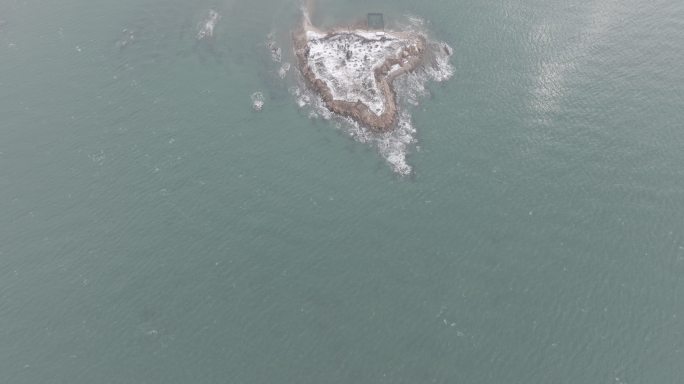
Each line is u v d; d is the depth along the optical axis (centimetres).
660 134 7931
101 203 7512
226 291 6625
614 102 8381
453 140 8044
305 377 5956
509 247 6888
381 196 7431
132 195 7581
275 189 7556
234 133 8250
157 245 7056
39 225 7325
